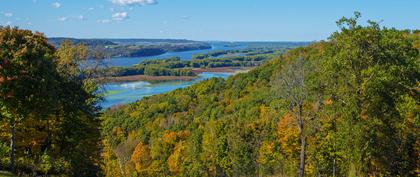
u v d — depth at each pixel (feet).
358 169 87.40
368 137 81.82
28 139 104.88
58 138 109.19
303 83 111.34
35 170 104.68
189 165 232.12
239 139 196.13
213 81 440.86
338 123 91.61
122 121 389.80
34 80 86.43
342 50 84.84
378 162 86.69
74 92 107.24
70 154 111.65
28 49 87.25
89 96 113.09
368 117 82.48
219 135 217.36
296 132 135.85
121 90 612.70
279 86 116.67
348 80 84.23
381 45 82.99
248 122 215.10
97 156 129.39
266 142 176.76
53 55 101.76
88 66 118.52
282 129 146.20
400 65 83.41
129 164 287.28
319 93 93.20
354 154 83.92
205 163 217.36
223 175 217.15
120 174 280.10
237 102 337.11
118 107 436.76
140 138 337.31
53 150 109.29
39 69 88.07
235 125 205.87
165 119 357.00
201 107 377.30
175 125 331.57
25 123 101.19
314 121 110.11
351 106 82.28
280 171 173.27
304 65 115.75
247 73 417.90
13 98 85.10
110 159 293.02
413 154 98.99
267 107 245.86
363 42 83.10
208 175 219.20
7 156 103.86
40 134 105.81
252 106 290.15
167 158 276.00
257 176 189.26
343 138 86.17
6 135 102.58
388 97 82.17
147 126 359.46
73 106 105.91
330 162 131.75
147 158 286.87
